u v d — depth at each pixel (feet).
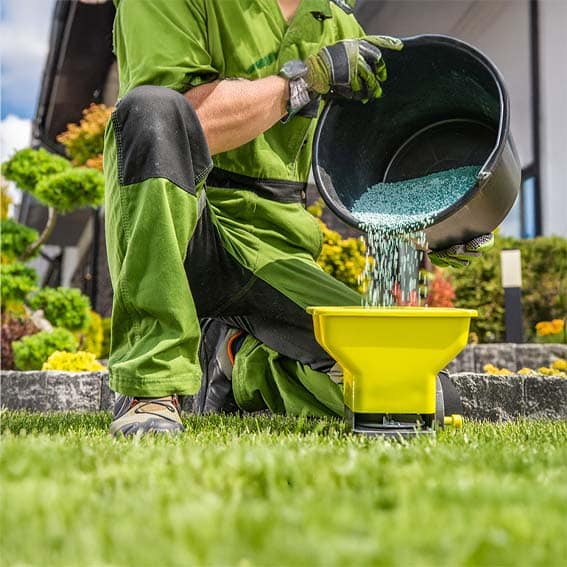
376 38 7.05
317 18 7.25
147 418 5.64
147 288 5.74
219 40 6.79
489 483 3.30
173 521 2.62
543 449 4.69
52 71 28.58
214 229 7.32
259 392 8.37
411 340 5.49
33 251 20.08
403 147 8.53
